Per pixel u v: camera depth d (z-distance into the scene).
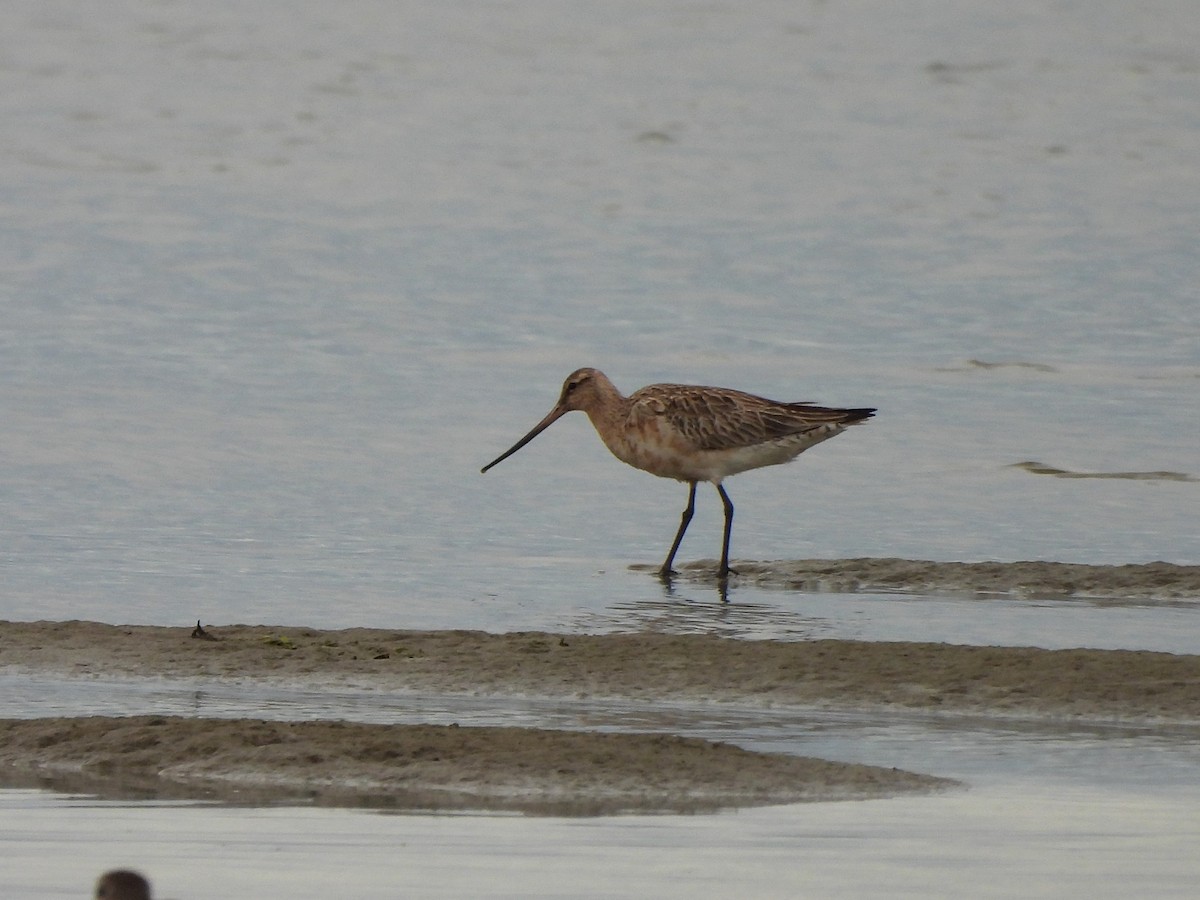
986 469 21.05
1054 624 13.95
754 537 17.81
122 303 32.50
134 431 22.62
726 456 16.25
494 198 44.72
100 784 9.73
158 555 16.64
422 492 19.69
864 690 11.77
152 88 60.56
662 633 13.57
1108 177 47.84
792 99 60.00
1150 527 18.17
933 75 64.25
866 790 9.61
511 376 27.33
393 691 11.89
